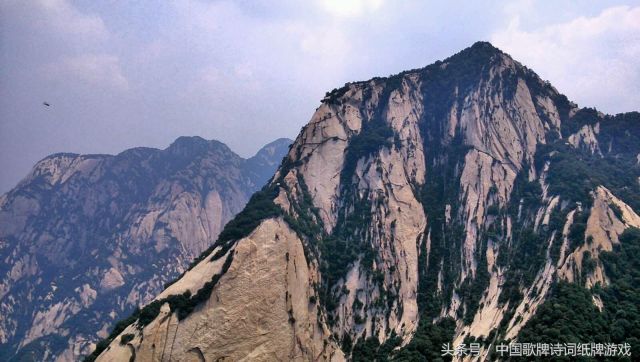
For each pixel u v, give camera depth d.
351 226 186.12
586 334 121.88
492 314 156.62
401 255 180.25
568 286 142.12
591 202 175.38
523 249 174.50
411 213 191.75
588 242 159.75
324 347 150.00
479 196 196.38
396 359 140.50
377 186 194.12
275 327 142.88
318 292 162.38
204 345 135.00
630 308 132.75
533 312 141.62
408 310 168.12
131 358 132.62
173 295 144.25
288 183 189.62
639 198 193.25
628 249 158.38
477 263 178.12
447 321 160.50
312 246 171.75
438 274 177.12
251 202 179.50
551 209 182.00
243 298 142.25
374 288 169.62
